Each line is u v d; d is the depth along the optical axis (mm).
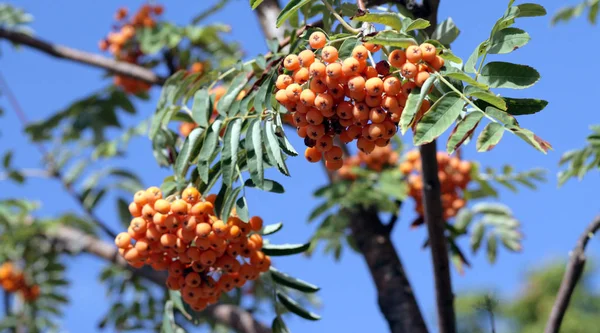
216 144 3076
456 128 2500
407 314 4789
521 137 2404
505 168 5414
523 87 2639
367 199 5176
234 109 3156
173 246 3049
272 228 3346
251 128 2986
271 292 3590
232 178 2951
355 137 2793
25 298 6852
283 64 3047
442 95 2660
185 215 3023
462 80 2574
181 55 6426
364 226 5199
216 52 6605
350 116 2680
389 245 5113
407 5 3578
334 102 2717
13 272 6863
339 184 5434
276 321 3557
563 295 4199
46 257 6820
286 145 2877
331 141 2824
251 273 3219
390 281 4930
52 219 6715
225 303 5672
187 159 3182
